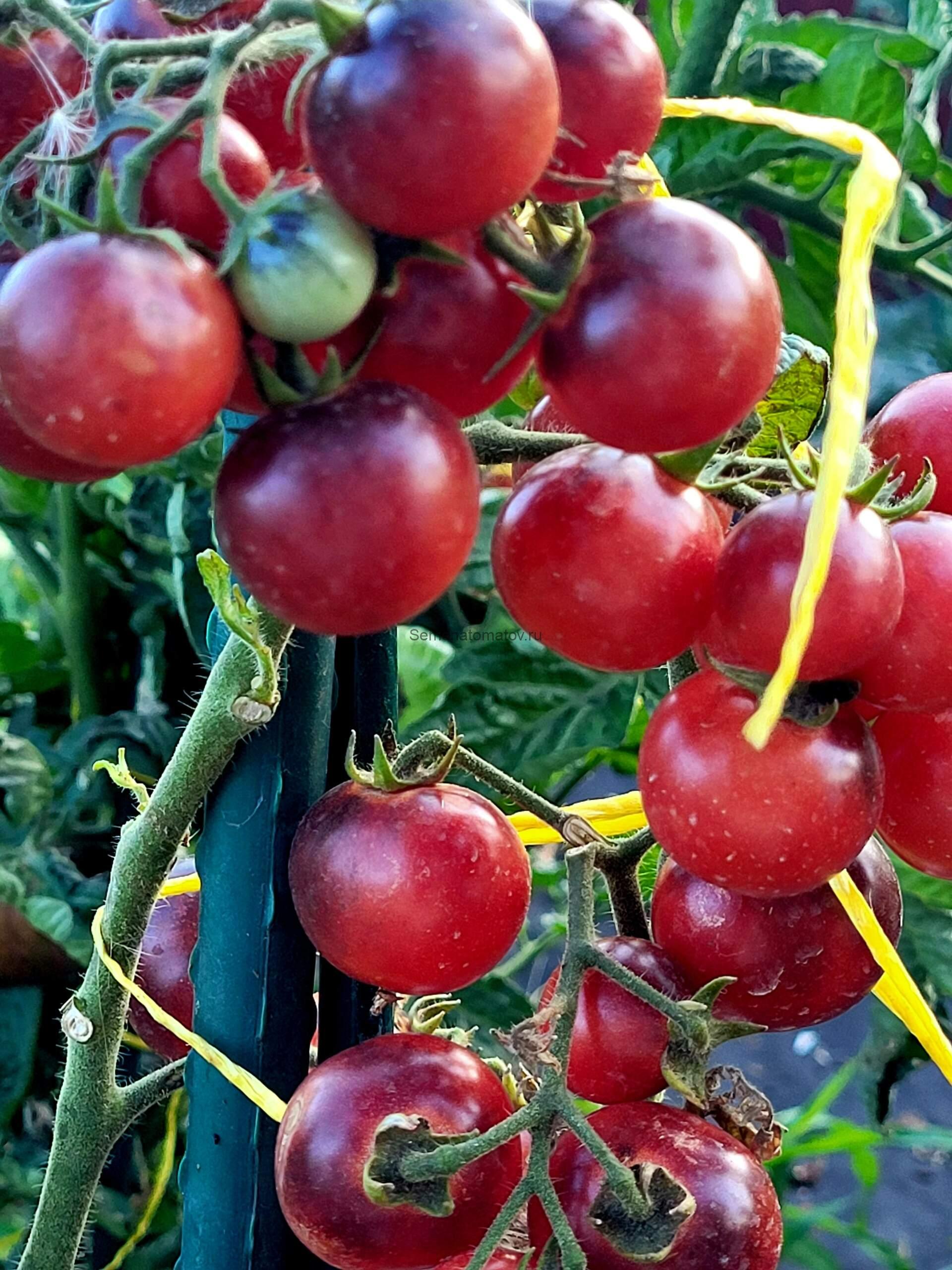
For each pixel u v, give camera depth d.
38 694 0.70
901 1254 0.90
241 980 0.29
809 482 0.23
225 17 0.22
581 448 0.24
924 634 0.23
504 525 0.24
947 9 0.59
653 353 0.20
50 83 0.22
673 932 0.28
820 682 0.24
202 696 0.27
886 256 0.56
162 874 0.29
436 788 0.27
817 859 0.23
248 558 0.20
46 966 0.59
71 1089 0.31
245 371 0.20
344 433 0.19
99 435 0.18
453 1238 0.25
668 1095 0.56
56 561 0.65
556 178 0.21
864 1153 0.74
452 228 0.19
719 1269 0.24
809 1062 1.05
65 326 0.17
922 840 0.26
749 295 0.20
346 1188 0.25
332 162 0.18
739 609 0.22
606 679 0.51
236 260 0.18
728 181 0.53
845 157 0.53
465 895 0.26
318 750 0.29
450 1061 0.26
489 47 0.18
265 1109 0.28
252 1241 0.29
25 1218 0.59
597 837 0.29
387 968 0.27
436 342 0.20
